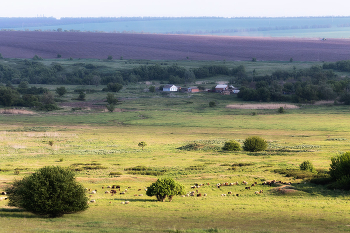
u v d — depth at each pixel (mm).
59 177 70688
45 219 66750
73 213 73875
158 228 59156
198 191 109562
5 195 94500
